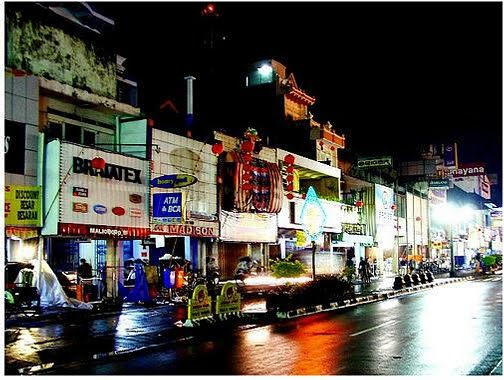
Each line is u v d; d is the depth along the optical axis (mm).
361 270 35812
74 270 22344
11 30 18609
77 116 20859
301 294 19703
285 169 31578
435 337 13750
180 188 23266
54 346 12086
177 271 21906
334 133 40094
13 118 17500
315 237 26562
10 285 16812
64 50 20547
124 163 20406
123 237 20125
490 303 22641
